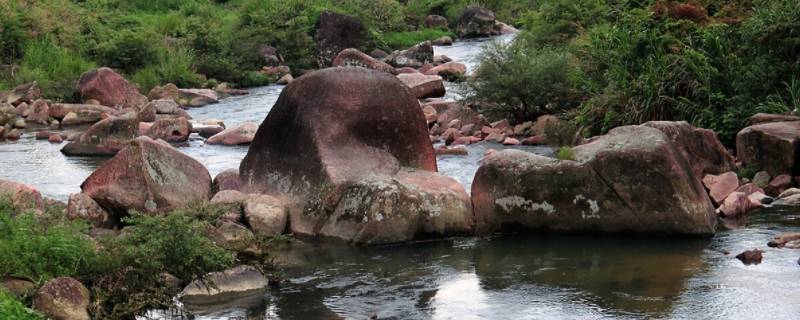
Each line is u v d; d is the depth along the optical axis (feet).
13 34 104.32
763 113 52.37
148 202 41.78
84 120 82.64
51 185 53.98
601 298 32.14
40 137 73.87
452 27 168.86
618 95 60.85
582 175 40.47
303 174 43.27
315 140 43.55
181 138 69.77
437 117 73.15
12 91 90.48
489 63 71.67
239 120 81.41
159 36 113.60
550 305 31.65
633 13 68.74
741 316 29.81
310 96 45.06
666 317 29.96
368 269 36.58
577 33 90.79
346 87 45.14
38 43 104.99
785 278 33.40
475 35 160.15
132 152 42.78
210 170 57.57
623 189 39.91
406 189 40.65
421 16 168.45
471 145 64.69
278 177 44.37
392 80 46.21
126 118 66.64
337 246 40.04
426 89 87.51
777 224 40.98
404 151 45.19
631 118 59.00
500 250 38.93
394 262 37.47
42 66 100.53
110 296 31.99
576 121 61.98
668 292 32.45
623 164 39.88
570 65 69.82
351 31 129.29
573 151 41.60
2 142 72.33
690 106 57.57
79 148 65.82
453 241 40.60
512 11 177.17
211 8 150.10
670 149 40.01
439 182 42.80
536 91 69.21
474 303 32.19
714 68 57.93
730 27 61.62
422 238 40.70
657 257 36.83
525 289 33.50
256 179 45.21
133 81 100.83
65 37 109.91
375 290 33.96
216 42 116.98
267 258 36.42
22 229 32.50
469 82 72.54
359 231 40.06
